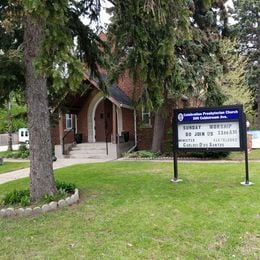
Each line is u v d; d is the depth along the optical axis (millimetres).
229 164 12062
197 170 10711
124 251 4422
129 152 18031
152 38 7391
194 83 14703
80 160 16812
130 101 19062
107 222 5609
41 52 5574
